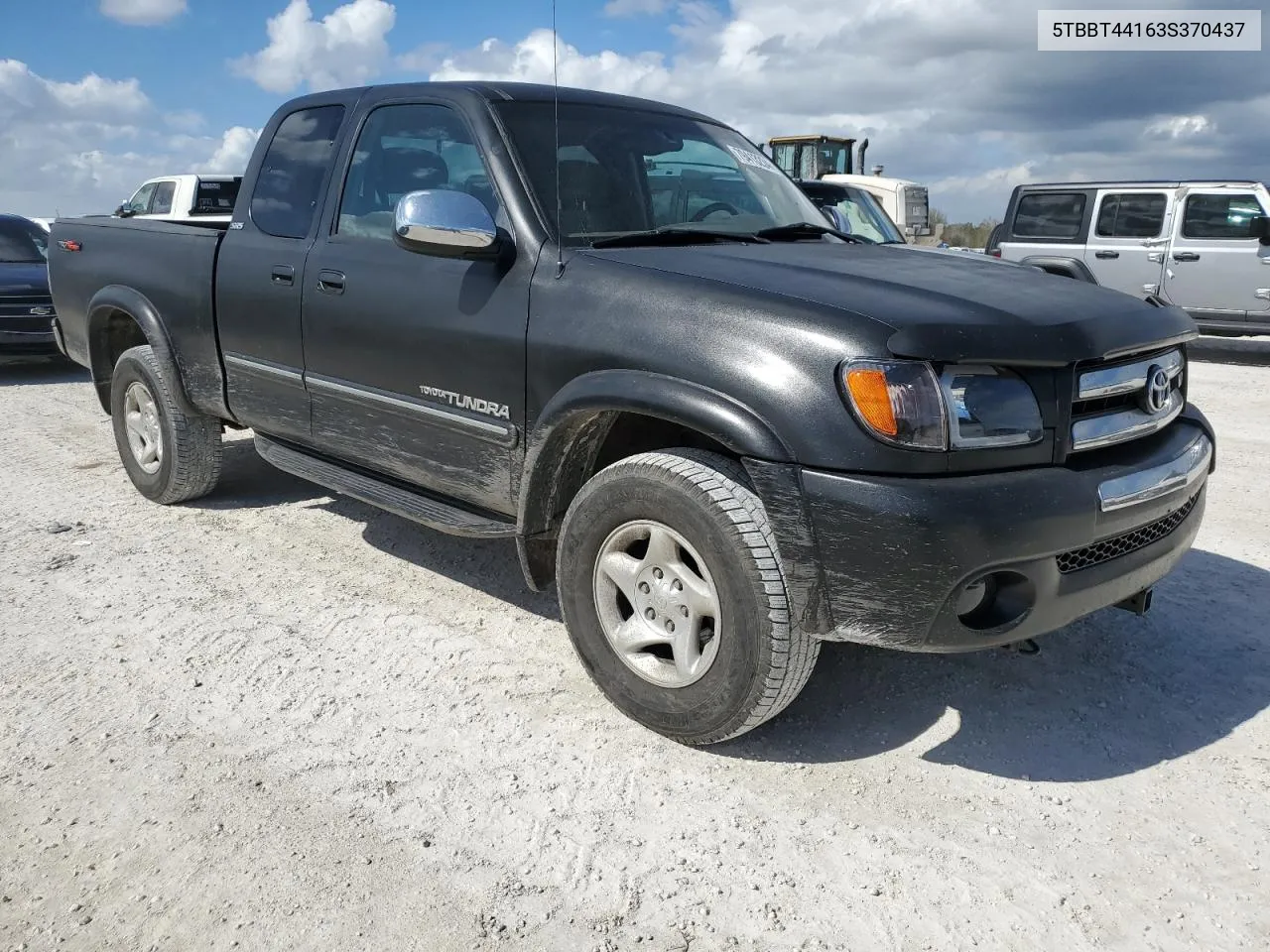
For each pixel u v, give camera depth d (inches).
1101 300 116.8
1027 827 102.3
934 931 87.7
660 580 114.5
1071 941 86.6
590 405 115.0
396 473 153.5
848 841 99.8
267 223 171.8
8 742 116.5
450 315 134.4
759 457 102.3
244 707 125.0
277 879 93.9
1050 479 102.2
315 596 160.1
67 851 97.7
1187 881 94.3
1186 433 123.4
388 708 125.0
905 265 126.2
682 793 107.4
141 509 206.5
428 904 90.7
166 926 88.0
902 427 97.5
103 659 137.2
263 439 186.4
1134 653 141.0
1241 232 459.5
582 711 124.5
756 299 107.5
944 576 97.0
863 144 682.2
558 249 126.3
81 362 225.5
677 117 163.8
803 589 102.3
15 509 205.5
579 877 94.5
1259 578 168.7
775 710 108.8
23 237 420.8
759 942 86.5
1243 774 111.8
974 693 129.7
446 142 143.6
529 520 128.3
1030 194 529.0
